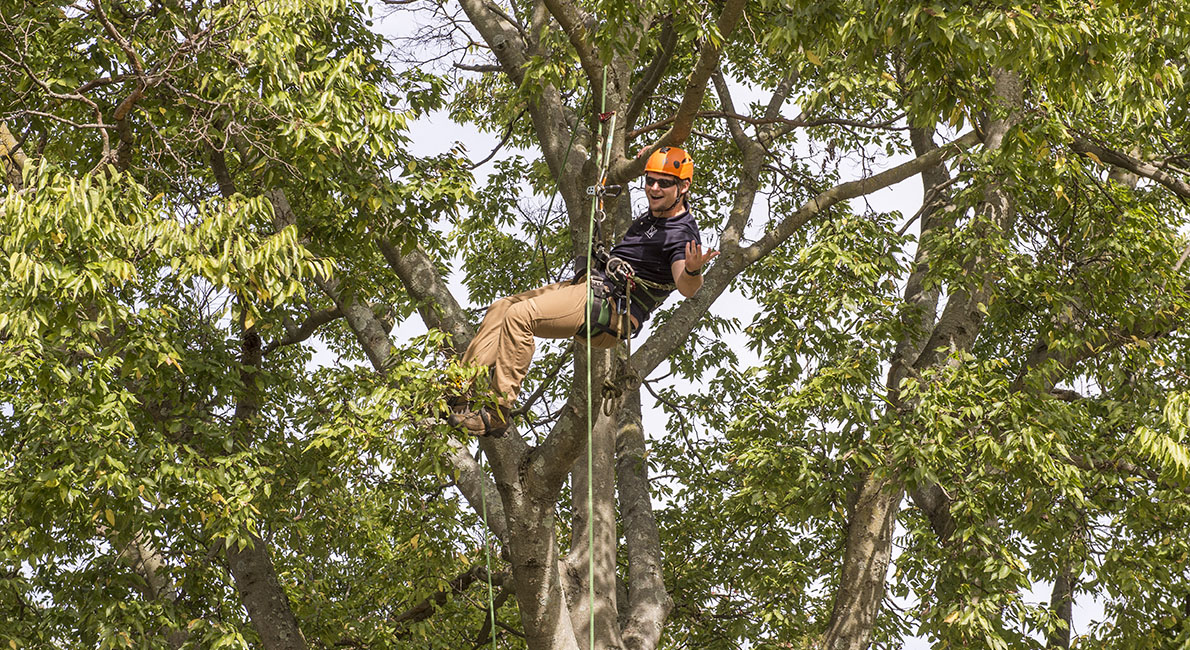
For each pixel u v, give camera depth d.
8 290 10.04
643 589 19.14
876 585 18.70
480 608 20.33
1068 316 18.38
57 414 12.72
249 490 14.07
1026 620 16.61
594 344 9.13
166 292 16.23
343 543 18.72
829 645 18.44
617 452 22.11
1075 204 17.92
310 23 14.40
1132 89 13.26
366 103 12.48
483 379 9.44
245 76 11.78
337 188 13.44
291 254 11.48
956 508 15.95
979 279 17.20
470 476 15.97
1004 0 9.31
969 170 17.84
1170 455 14.20
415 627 18.38
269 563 18.02
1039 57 9.87
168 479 13.66
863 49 9.90
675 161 8.75
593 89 10.68
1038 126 13.48
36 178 9.95
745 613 22.75
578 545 17.00
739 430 19.31
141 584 16.19
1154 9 10.68
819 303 18.38
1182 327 18.55
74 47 13.62
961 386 15.51
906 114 18.16
